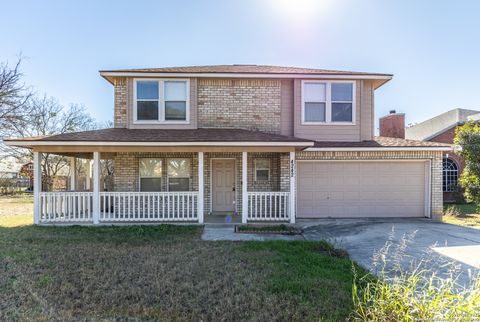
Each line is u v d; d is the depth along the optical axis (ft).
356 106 35.70
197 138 29.07
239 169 35.29
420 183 34.35
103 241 22.12
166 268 16.01
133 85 34.45
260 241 22.44
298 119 35.40
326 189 33.91
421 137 66.80
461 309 8.76
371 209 34.01
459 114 66.39
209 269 15.88
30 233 24.80
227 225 29.09
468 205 50.78
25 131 65.10
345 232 26.71
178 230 26.61
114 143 27.78
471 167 40.01
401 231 27.17
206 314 11.08
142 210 32.27
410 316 9.11
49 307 11.51
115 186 34.14
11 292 12.82
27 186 77.46
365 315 10.27
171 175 35.04
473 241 23.30
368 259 18.52
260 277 14.70
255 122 35.76
